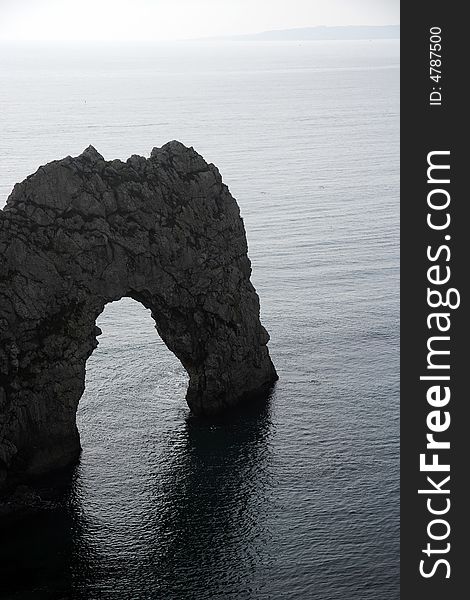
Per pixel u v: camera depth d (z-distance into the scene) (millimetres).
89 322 89000
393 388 100188
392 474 81750
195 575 68500
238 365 97625
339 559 69500
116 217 91312
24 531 75000
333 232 176500
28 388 84312
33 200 87750
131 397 99625
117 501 79250
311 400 97812
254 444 88500
